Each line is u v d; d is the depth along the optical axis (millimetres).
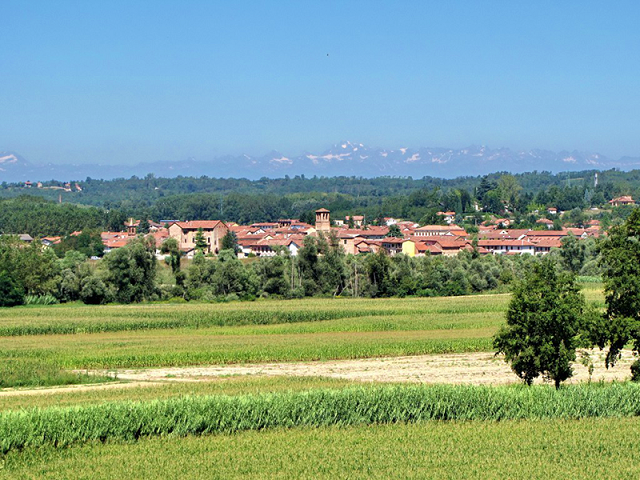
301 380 133125
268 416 91875
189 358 164500
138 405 89062
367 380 136125
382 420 95188
